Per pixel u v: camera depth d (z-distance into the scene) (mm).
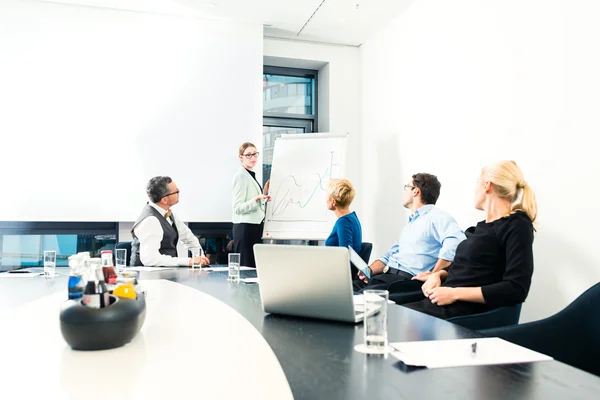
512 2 3252
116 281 1308
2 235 4539
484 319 1955
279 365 912
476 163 3609
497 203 2230
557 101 2898
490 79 3467
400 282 2721
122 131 4633
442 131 4023
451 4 3896
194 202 4773
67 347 1039
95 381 806
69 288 1294
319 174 4785
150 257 3094
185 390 767
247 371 871
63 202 4473
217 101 4867
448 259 2781
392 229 4781
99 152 4570
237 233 4457
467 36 3713
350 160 5449
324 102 5570
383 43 5012
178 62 4789
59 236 4680
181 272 2652
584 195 2709
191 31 4828
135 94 4676
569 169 2809
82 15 4582
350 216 3373
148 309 1482
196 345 1057
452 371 933
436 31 4105
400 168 4664
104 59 4617
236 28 4930
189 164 4777
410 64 4508
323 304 1371
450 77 3918
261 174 4977
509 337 1604
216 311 1454
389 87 4883
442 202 4020
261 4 4504
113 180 4590
